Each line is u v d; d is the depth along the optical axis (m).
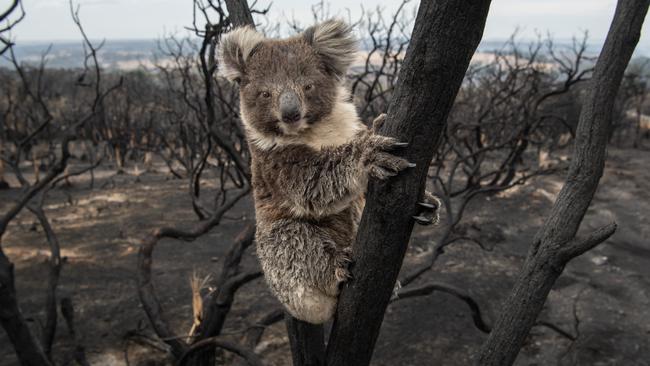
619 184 14.18
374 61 12.94
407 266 9.50
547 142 19.42
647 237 10.50
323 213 2.42
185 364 5.30
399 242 1.97
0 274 4.08
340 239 2.72
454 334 7.49
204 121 10.86
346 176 2.17
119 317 7.87
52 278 5.94
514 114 12.95
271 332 7.61
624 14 2.75
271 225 2.74
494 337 3.06
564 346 7.07
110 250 10.46
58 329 7.50
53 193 14.86
